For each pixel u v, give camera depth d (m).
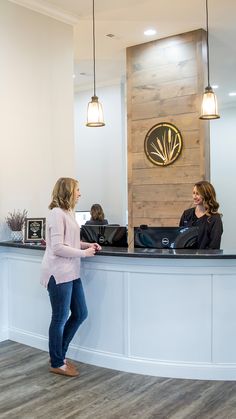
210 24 4.84
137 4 4.36
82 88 7.41
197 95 4.91
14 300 4.06
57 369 3.24
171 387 3.00
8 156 4.10
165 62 5.17
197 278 3.10
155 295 3.17
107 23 4.79
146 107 5.32
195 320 3.11
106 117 7.15
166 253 3.06
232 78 7.47
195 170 4.91
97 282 3.39
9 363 3.49
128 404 2.76
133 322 3.24
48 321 3.77
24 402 2.80
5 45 4.06
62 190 3.14
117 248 3.41
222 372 3.10
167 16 4.63
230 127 9.46
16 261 4.02
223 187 9.55
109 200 7.10
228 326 3.10
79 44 5.39
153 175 5.26
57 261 3.08
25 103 4.25
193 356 3.12
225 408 2.69
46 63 4.46
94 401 2.81
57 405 2.76
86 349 3.47
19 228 4.04
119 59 5.99
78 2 4.32
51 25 4.51
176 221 5.07
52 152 4.52
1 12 4.03
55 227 3.05
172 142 5.08
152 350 3.20
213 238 3.43
